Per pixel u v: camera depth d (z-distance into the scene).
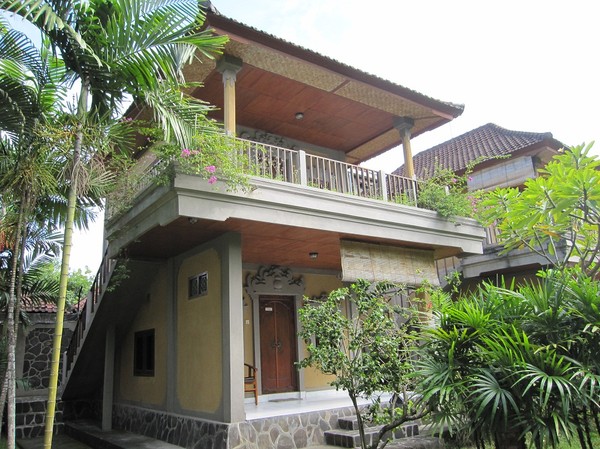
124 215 7.61
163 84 5.59
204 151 6.04
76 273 20.28
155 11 5.28
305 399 9.58
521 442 3.75
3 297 7.34
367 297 5.08
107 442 8.05
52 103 5.84
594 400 3.40
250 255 9.11
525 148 12.36
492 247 11.73
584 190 6.98
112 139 5.54
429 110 9.66
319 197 7.16
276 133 11.04
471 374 3.90
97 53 5.15
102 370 10.46
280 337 10.04
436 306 4.83
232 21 6.70
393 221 7.96
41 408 10.24
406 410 4.59
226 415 6.54
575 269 4.89
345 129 10.96
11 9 4.69
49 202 6.98
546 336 3.90
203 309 7.52
